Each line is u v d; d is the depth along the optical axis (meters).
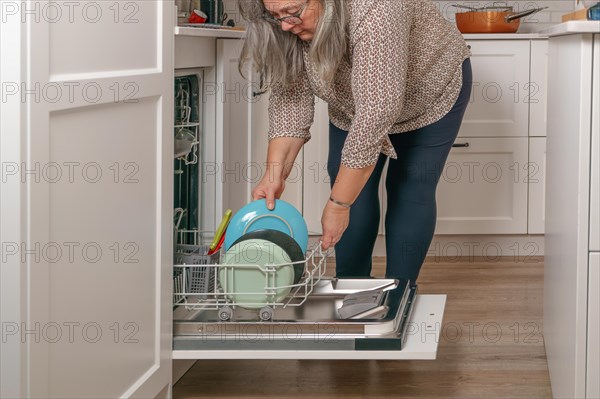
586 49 1.99
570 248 2.13
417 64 2.49
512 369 2.62
